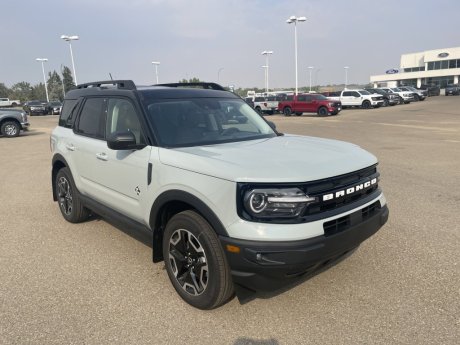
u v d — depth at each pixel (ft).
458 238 15.93
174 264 11.88
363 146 42.04
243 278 10.01
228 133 13.93
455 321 10.47
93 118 16.08
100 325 10.75
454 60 271.08
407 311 10.99
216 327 10.53
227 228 9.95
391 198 21.71
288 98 107.24
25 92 357.00
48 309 11.57
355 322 10.55
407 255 14.48
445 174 27.48
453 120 71.72
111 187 14.44
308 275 11.28
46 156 41.73
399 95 132.87
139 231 13.32
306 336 10.05
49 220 19.61
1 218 20.08
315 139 14.35
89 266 14.35
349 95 121.60
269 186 9.62
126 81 14.94
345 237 10.32
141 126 12.92
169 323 10.77
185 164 11.02
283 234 9.48
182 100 14.19
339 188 10.42
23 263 14.70
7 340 10.16
